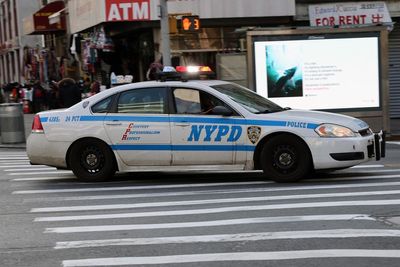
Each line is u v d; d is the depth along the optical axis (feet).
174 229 22.08
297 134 29.58
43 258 18.88
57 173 37.58
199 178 33.37
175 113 31.17
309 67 49.88
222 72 54.85
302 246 19.30
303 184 29.99
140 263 18.10
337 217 22.88
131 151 31.60
